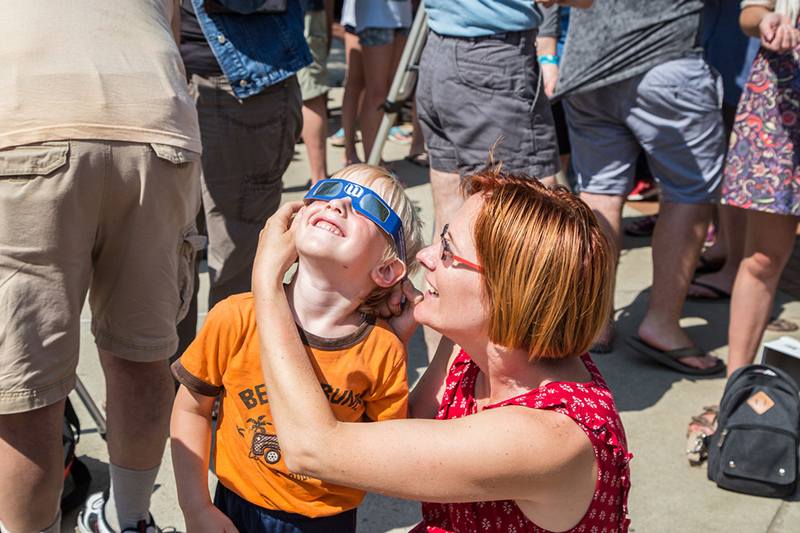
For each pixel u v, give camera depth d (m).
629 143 3.13
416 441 1.13
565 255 1.12
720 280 4.00
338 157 6.22
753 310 2.73
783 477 2.42
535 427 1.12
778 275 2.69
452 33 2.50
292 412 1.17
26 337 1.64
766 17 2.36
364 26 5.00
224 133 2.64
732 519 2.37
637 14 2.82
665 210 3.15
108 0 1.75
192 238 1.96
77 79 1.63
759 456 2.43
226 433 1.41
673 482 2.54
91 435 2.70
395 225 1.34
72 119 1.62
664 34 2.81
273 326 1.22
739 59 3.78
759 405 2.47
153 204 1.77
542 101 2.57
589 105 3.13
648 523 2.34
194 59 2.56
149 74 1.75
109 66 1.68
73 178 1.62
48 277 1.66
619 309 3.85
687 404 3.01
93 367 3.19
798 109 2.38
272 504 1.39
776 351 2.86
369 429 1.16
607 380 3.19
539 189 1.25
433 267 1.27
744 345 2.78
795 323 3.66
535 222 1.13
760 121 2.46
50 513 1.77
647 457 2.67
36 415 1.70
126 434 1.92
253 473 1.39
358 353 1.35
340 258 1.28
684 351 3.22
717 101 2.94
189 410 1.44
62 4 1.67
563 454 1.11
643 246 4.68
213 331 1.37
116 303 1.84
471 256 1.20
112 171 1.68
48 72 1.61
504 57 2.45
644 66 2.85
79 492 2.31
